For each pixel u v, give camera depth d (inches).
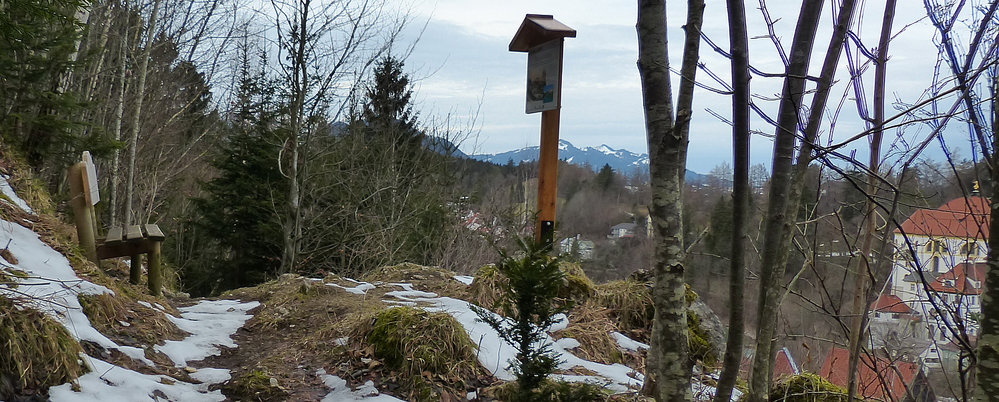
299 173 464.8
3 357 129.3
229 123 700.0
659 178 99.9
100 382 145.4
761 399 107.9
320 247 564.7
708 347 217.8
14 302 141.9
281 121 516.1
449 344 181.5
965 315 126.6
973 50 106.3
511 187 665.0
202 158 684.1
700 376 195.3
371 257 554.9
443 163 705.0
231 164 672.4
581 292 249.8
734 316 97.8
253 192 660.7
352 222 556.4
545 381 130.2
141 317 197.2
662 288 100.3
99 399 138.9
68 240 229.5
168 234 710.5
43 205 284.0
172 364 178.1
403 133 685.3
